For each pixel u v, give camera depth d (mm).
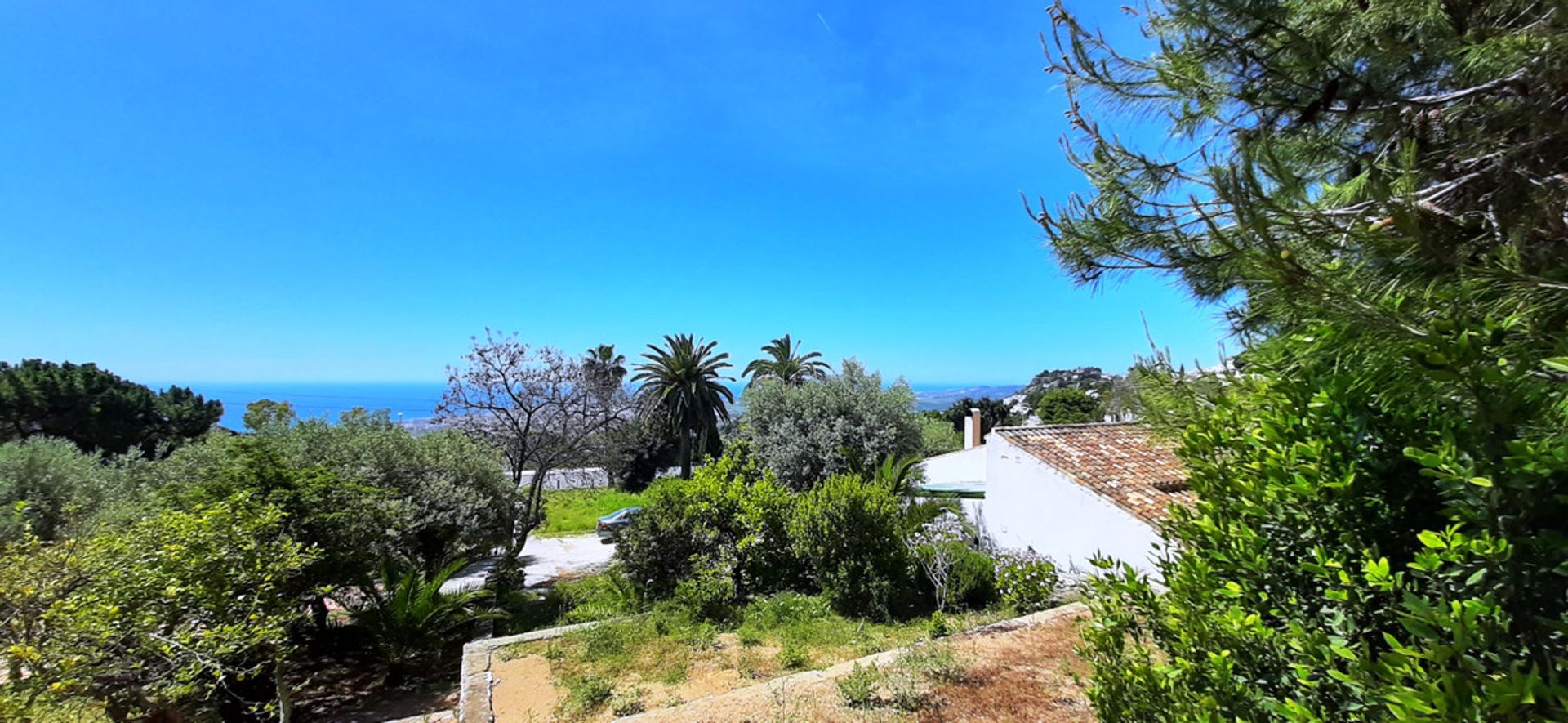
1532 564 1246
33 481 10977
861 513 9047
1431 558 1320
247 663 5707
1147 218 2568
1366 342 1490
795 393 17906
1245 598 1936
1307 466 1714
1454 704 1163
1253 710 1776
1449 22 2266
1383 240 1581
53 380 21922
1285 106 2781
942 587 8734
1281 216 1676
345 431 12227
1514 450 1182
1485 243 1659
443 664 9203
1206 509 2102
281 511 6512
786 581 9727
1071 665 5242
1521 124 2117
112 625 4379
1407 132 2350
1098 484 10203
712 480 10609
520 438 15852
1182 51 2969
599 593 10672
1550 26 1912
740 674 6238
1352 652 1492
